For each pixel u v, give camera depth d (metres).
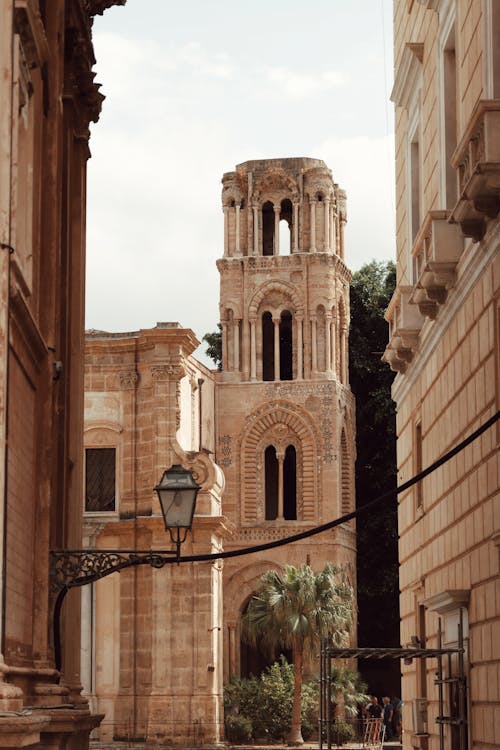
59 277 20.80
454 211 21.25
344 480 79.38
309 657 67.12
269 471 81.50
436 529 27.30
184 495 18.84
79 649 23.17
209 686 66.12
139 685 67.69
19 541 15.75
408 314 29.34
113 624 68.44
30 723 11.63
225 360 79.94
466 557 23.80
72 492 23.20
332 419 78.00
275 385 79.00
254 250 80.75
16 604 15.52
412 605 31.11
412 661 30.61
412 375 30.39
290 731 67.94
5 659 14.38
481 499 22.28
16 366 15.41
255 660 79.25
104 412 71.06
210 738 65.56
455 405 24.75
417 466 30.33
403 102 31.50
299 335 79.19
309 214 80.69
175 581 67.12
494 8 20.88
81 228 24.33
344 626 68.56
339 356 80.81
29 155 16.73
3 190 13.15
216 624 67.81
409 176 31.06
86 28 23.80
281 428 78.62
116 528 69.19
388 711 68.94
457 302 24.11
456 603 23.77
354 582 78.50
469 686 23.41
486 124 19.70
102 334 71.69
